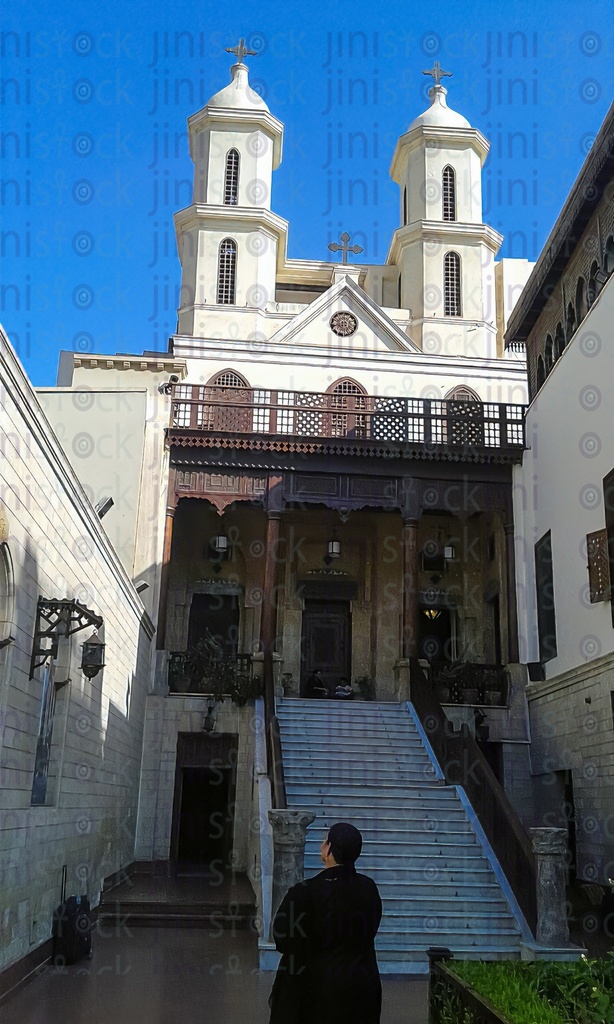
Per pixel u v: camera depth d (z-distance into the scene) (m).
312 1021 4.65
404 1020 8.11
